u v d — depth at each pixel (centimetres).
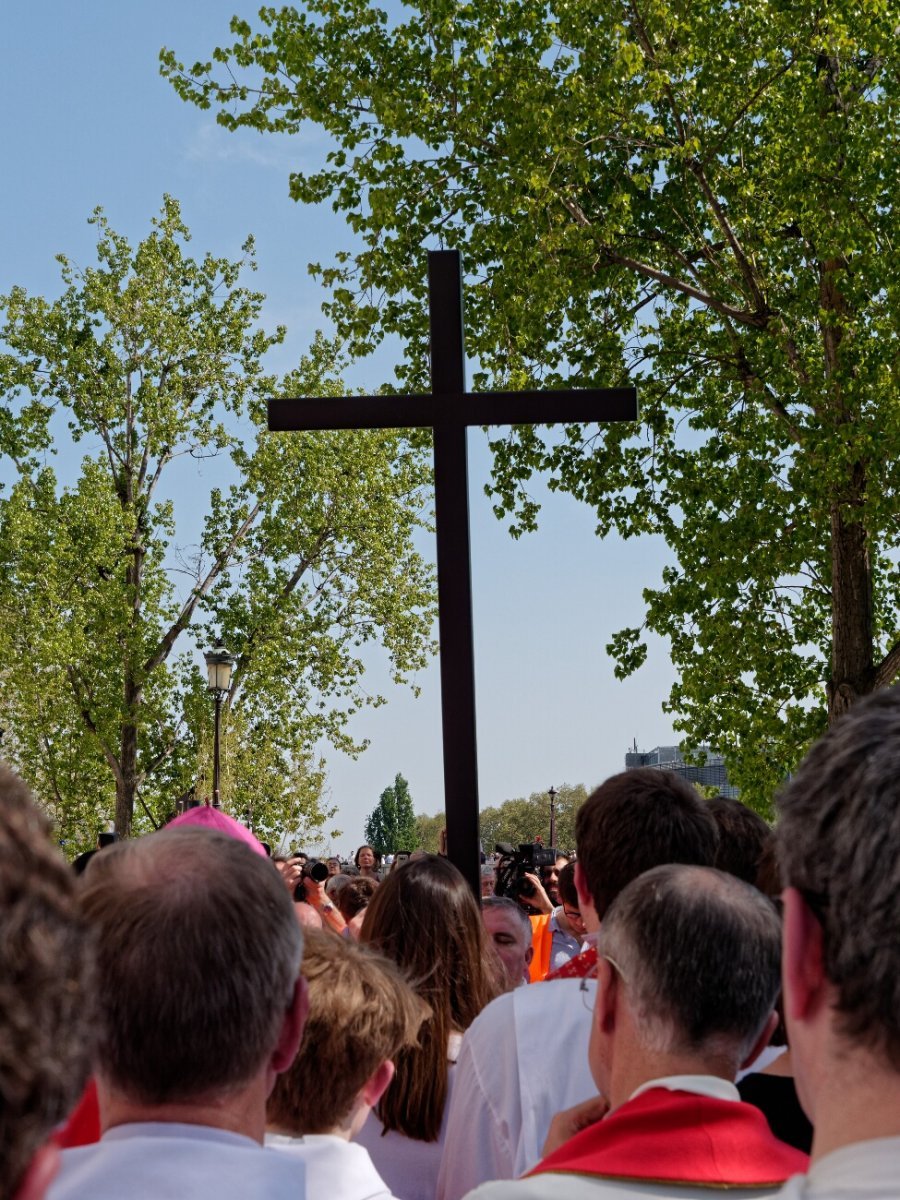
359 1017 214
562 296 1506
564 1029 258
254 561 2762
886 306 1469
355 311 1577
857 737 106
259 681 2662
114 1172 140
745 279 1589
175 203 2761
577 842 270
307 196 1595
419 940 295
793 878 108
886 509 1423
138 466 2753
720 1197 153
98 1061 149
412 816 10988
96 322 2733
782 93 1491
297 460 2767
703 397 1725
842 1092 100
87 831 2680
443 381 579
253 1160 143
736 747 1645
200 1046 148
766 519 1566
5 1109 62
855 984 100
